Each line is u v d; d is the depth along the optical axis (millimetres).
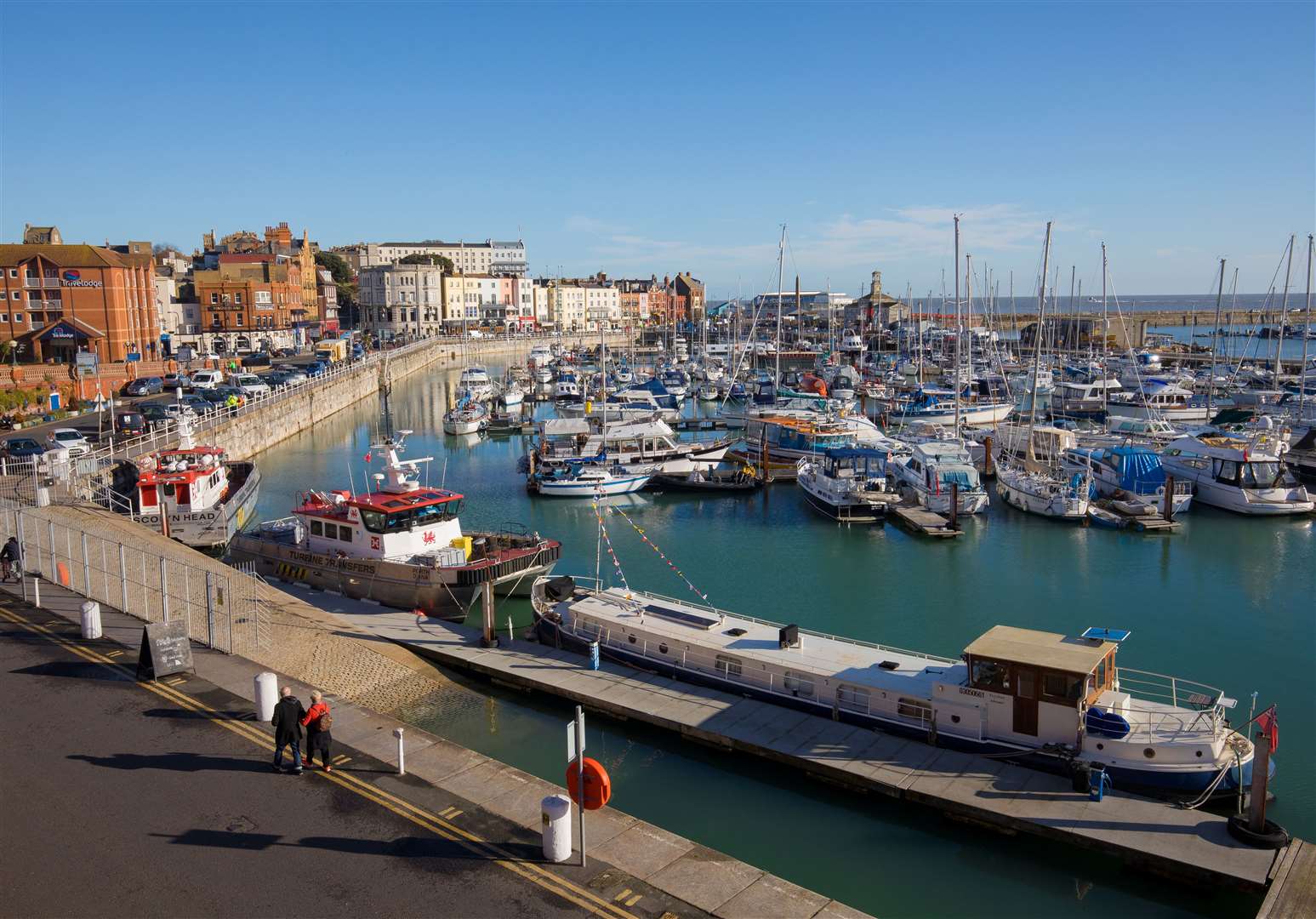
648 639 30094
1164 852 19109
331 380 109562
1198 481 58562
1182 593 41625
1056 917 18922
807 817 22469
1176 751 21750
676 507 59969
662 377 125000
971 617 38562
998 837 21078
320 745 20172
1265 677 32406
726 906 15633
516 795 19344
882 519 55375
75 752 20797
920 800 21906
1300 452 65062
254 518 56062
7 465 52219
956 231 72812
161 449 57938
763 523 55375
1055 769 22594
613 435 68250
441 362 188000
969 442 70812
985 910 19172
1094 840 19703
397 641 32250
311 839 17391
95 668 25891
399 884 16000
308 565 38344
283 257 166125
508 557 36594
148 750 21000
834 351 147375
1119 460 58156
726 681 28078
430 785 19688
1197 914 18859
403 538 36812
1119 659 34125
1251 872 18312
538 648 31719
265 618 31828
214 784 19484
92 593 32719
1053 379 108812
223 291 147375
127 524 43250
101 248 106312
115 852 16844
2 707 23156
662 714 26219
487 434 93562
